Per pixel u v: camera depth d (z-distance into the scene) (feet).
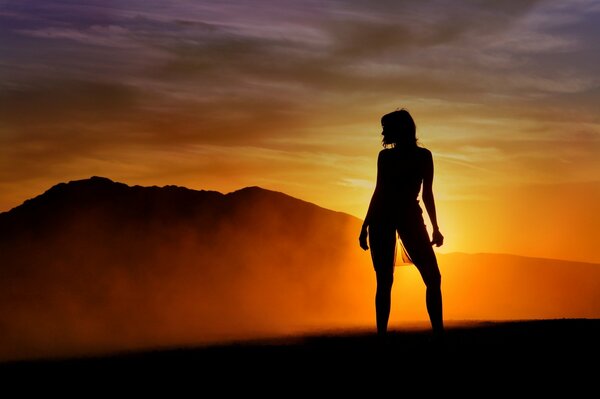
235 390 18.81
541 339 23.09
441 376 18.37
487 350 21.20
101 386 21.01
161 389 19.81
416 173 21.40
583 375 18.17
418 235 21.18
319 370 19.94
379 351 20.97
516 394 16.79
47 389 21.16
